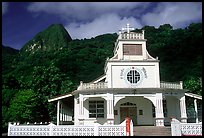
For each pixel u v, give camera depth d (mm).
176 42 83500
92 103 37375
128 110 37781
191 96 39219
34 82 56031
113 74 35344
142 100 38031
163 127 31453
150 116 37656
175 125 24438
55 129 23344
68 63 82000
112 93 34656
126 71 35469
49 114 50531
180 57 78375
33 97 46375
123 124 23297
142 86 35250
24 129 23156
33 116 45438
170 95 36344
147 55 36469
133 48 36531
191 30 87188
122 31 37219
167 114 38406
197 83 53938
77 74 80312
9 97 50031
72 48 100938
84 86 36250
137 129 30172
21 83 56875
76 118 36969
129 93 34938
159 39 94375
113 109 34281
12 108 44406
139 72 35594
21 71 75812
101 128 23266
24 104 44625
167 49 82688
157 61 36094
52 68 58812
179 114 38094
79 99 35938
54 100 39312
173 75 73875
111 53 92000
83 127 23422
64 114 45094
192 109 52219
